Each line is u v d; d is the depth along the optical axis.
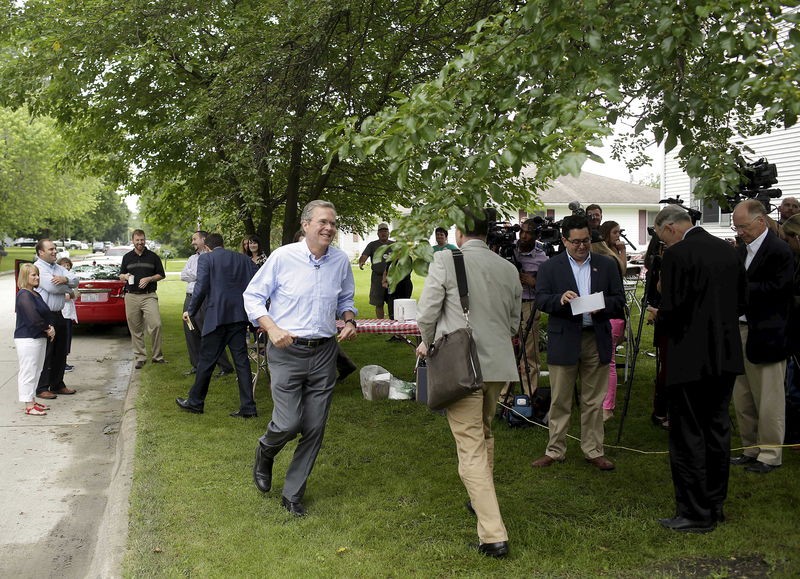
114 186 12.95
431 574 3.46
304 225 4.32
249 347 8.38
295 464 4.37
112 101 11.15
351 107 8.46
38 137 36.31
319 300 4.29
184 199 13.11
